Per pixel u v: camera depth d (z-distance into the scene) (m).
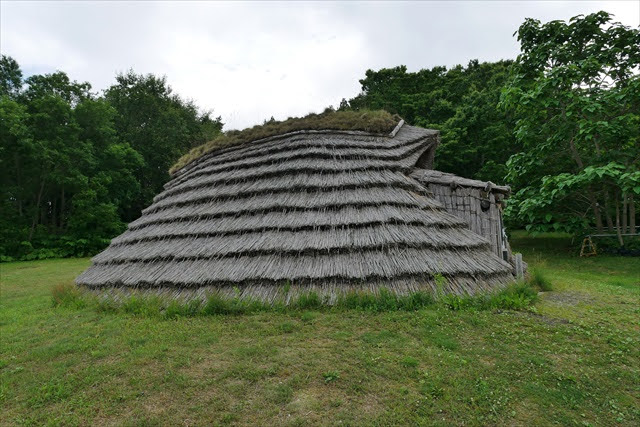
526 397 3.78
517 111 14.62
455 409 3.58
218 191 9.83
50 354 5.23
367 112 12.23
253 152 11.13
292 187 8.71
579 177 12.30
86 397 4.04
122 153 27.75
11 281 14.20
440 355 4.54
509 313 5.96
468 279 6.80
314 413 3.57
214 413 3.63
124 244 9.88
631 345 4.88
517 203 15.43
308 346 4.89
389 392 3.84
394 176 8.84
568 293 7.35
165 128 34.50
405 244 6.98
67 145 25.05
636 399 3.82
